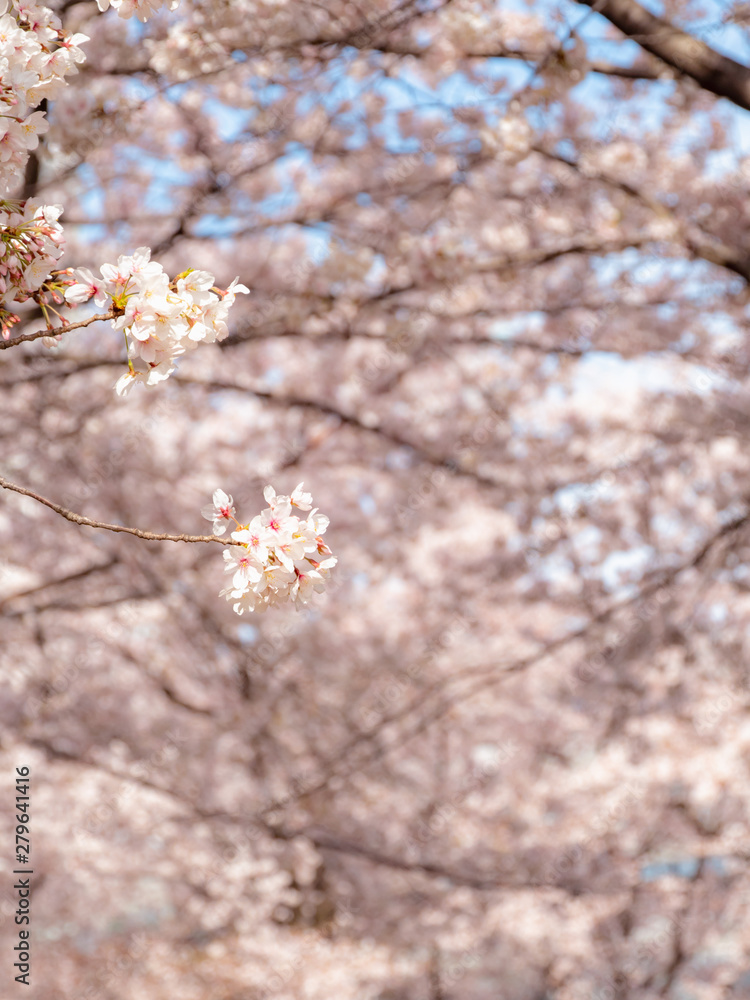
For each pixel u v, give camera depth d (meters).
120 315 1.63
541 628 9.34
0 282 1.70
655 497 8.24
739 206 6.34
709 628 7.79
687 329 7.40
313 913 9.54
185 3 4.77
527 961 10.43
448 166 6.46
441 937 9.53
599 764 8.97
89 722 8.80
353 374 8.04
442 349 7.77
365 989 9.04
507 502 8.35
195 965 8.55
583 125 6.15
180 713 9.13
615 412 8.20
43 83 1.75
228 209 6.79
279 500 1.72
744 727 8.54
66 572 8.23
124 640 8.80
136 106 5.37
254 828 8.48
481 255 6.66
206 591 8.40
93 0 5.17
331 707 9.31
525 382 8.05
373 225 6.83
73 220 6.64
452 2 4.77
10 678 8.27
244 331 7.29
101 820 8.39
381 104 6.13
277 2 4.70
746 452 7.84
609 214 6.40
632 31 3.85
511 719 9.72
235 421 8.29
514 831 9.71
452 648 9.55
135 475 8.02
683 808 9.84
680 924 10.09
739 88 3.76
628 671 7.50
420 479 8.32
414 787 9.82
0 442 7.36
